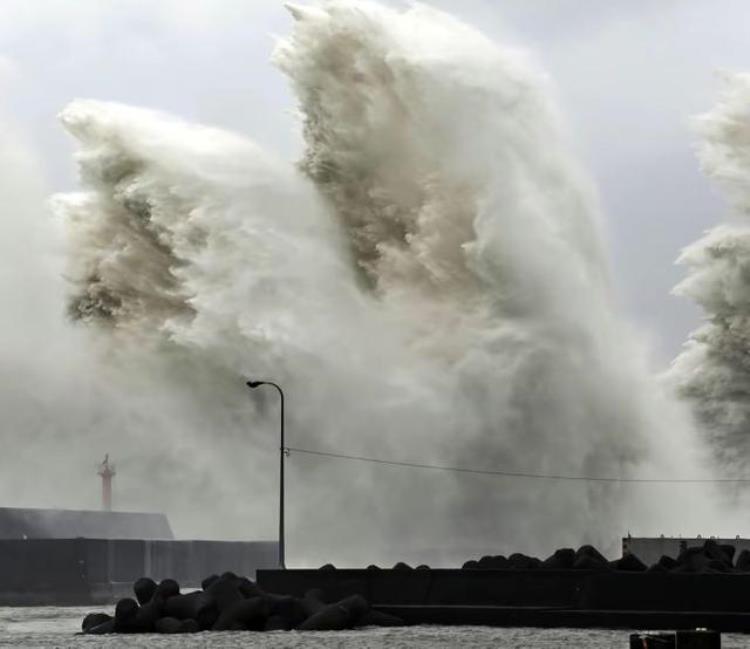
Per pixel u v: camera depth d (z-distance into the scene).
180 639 67.31
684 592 71.69
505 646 62.69
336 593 78.81
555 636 67.62
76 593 101.56
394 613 77.00
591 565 78.44
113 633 72.06
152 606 73.25
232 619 72.94
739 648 60.03
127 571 107.00
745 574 71.25
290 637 67.88
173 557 112.06
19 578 101.00
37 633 73.31
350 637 67.69
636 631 70.31
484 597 76.50
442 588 77.31
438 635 68.62
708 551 81.25
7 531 113.06
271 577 79.88
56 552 101.88
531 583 75.56
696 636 51.06
